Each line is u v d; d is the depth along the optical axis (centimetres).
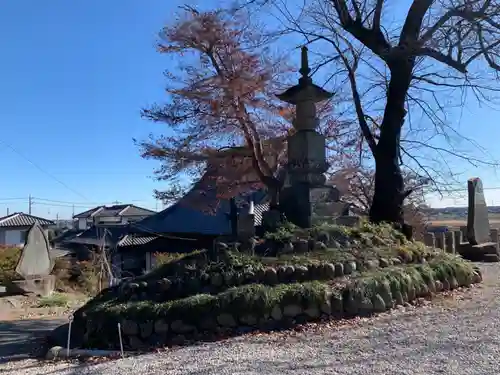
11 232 5238
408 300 848
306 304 762
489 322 696
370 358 558
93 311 823
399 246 1007
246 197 1941
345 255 898
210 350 652
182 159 1550
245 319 753
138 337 757
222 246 910
